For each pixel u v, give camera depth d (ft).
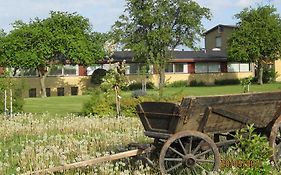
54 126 54.08
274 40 186.50
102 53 151.84
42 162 32.53
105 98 68.08
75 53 145.07
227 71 197.67
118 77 65.92
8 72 73.26
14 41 139.54
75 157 34.71
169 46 177.88
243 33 187.01
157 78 177.58
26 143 43.06
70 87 163.84
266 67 198.70
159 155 29.76
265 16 187.83
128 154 30.22
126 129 52.19
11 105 68.23
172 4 177.17
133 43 174.81
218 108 29.66
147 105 30.17
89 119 58.44
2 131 50.01
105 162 31.09
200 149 29.63
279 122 31.40
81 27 149.89
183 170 29.19
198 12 179.42
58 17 146.41
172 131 29.27
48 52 141.79
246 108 30.86
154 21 172.76
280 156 31.14
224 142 31.19
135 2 174.29
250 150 26.84
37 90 156.46
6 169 32.96
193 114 29.04
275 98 31.86
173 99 66.90
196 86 184.14
